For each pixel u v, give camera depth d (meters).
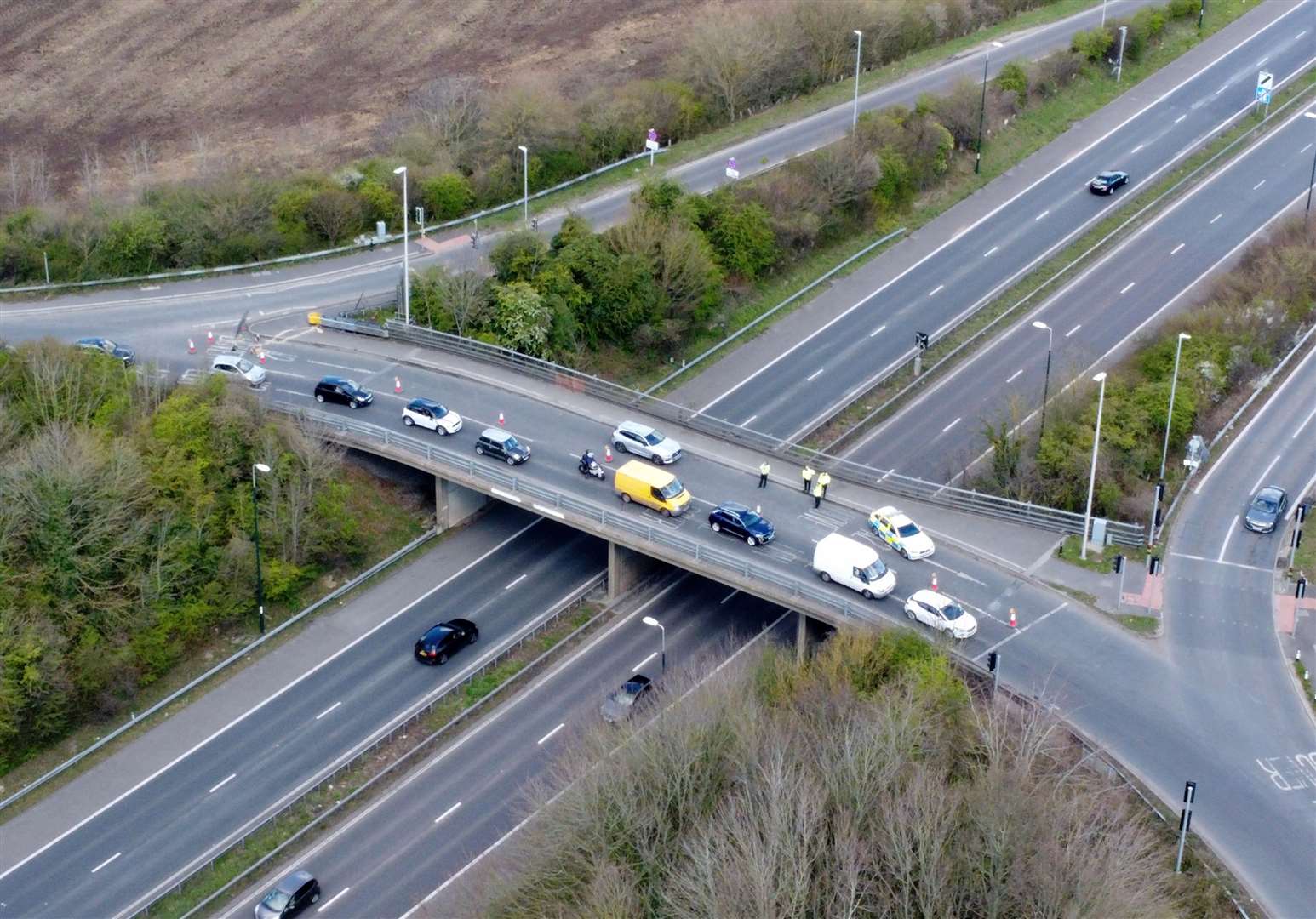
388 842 84.50
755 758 73.00
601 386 117.56
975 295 138.12
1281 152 158.62
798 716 77.56
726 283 138.38
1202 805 76.38
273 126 176.50
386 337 123.75
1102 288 137.50
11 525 95.69
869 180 146.75
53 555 96.12
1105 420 109.00
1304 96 169.38
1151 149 161.12
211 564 101.19
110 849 84.50
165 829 85.81
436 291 124.31
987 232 148.00
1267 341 121.56
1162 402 109.56
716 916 65.19
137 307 129.50
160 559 98.75
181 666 97.94
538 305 124.12
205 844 84.69
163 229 137.12
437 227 144.62
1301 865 73.00
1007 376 125.44
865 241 147.25
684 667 94.31
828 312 136.88
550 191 151.75
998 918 66.00
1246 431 112.50
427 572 105.62
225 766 90.19
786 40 169.75
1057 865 65.56
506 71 188.88
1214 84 173.62
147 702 95.12
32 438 104.00
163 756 91.06
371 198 144.12
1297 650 88.06
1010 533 98.62
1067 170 158.00
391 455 107.06
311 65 192.75
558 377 116.88
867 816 70.88
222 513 103.50
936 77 173.38
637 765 75.50
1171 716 82.31
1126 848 67.81
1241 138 161.62
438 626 98.81
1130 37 177.75
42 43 194.62
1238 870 72.75
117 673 94.25
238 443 105.88
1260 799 76.88
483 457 105.94
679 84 165.50
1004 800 68.38
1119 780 77.62
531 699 94.56
